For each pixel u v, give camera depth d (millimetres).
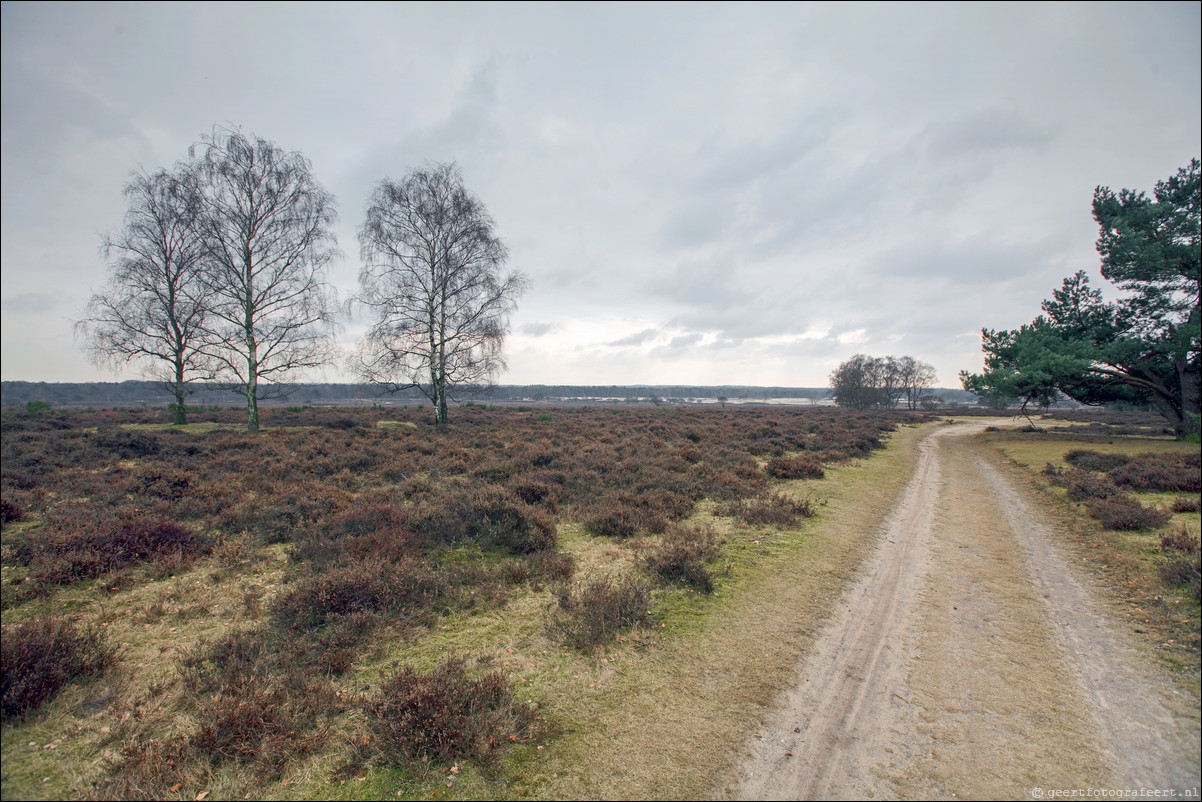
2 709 4078
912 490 14086
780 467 15922
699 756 3926
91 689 4559
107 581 6801
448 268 29016
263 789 3570
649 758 3908
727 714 4418
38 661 4402
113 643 5398
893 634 5781
